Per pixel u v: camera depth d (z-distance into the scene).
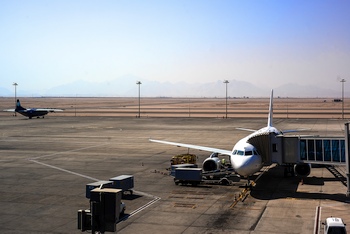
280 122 128.88
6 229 27.34
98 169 50.88
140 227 27.36
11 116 175.00
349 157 35.09
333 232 23.17
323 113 190.75
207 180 43.09
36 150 69.81
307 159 39.47
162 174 47.25
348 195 35.09
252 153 37.44
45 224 28.41
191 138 86.44
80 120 148.50
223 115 181.75
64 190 39.09
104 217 17.00
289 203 33.22
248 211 31.02
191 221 28.64
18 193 37.88
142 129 110.25
